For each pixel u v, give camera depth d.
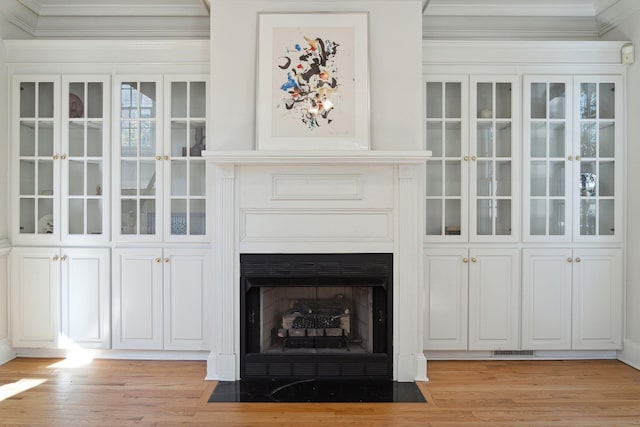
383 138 3.33
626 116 3.73
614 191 3.76
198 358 3.74
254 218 3.33
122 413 2.80
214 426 2.64
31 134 3.77
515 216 3.71
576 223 3.73
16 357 3.79
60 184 3.71
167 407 2.88
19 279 3.72
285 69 3.31
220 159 3.18
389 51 3.34
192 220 3.70
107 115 3.69
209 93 3.65
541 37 4.07
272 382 3.28
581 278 3.74
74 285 3.71
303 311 3.50
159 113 3.66
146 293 3.68
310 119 3.29
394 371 3.33
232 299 3.32
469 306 3.71
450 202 3.76
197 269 3.66
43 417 2.74
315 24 3.33
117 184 3.68
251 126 3.33
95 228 3.75
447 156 3.76
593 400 3.00
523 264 3.72
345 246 3.31
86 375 3.41
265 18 3.33
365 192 3.31
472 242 3.72
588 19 4.05
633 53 3.66
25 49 3.71
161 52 3.68
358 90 3.29
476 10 4.04
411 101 3.33
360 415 2.78
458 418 2.75
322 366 3.33
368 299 3.44
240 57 3.34
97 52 3.69
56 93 3.69
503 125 3.76
